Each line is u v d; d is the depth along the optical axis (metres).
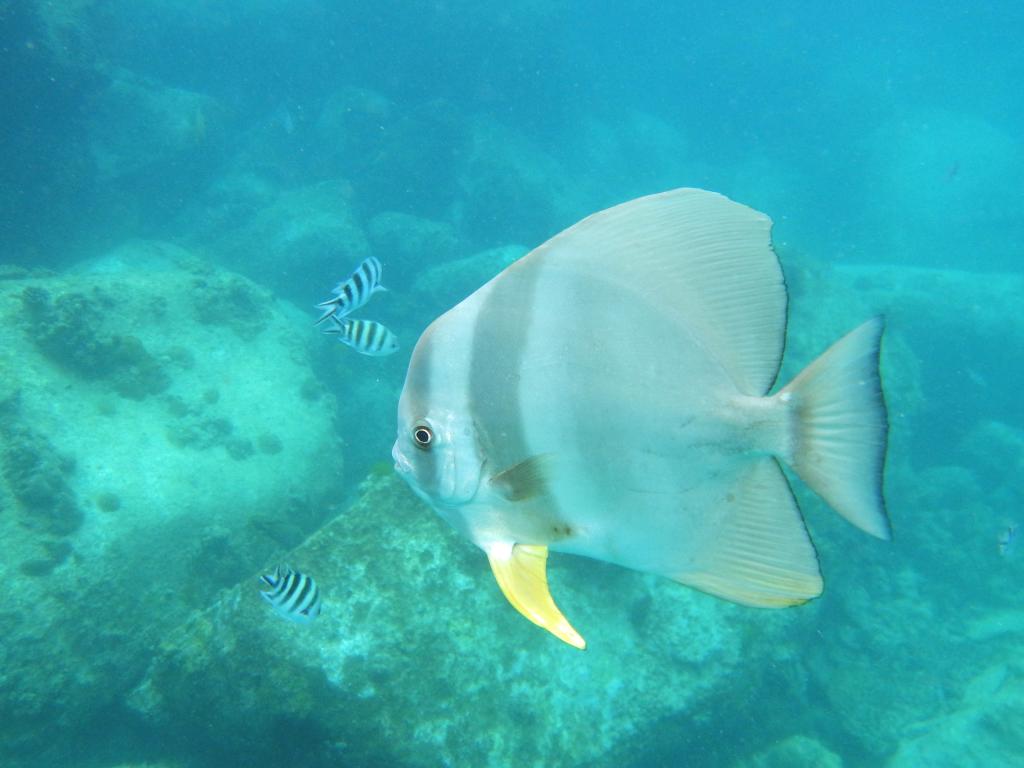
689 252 1.28
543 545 1.32
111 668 5.95
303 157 19.77
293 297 14.43
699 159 32.50
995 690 7.86
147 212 15.73
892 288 15.09
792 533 1.22
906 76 41.44
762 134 34.78
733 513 1.26
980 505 11.30
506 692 5.04
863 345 1.14
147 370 7.74
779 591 1.20
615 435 1.25
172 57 20.47
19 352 6.95
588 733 5.13
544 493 1.29
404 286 16.22
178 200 16.28
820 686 7.66
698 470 1.24
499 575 1.30
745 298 1.27
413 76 22.20
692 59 40.28
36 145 12.17
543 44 22.45
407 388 1.40
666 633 5.78
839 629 8.63
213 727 5.00
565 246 1.31
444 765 4.66
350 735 4.66
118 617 6.13
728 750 6.36
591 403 1.25
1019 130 36.91
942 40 54.94
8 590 5.62
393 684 4.82
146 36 19.73
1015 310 14.23
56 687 5.61
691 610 5.91
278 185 18.59
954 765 6.99
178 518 6.88
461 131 19.30
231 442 7.74
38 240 12.80
